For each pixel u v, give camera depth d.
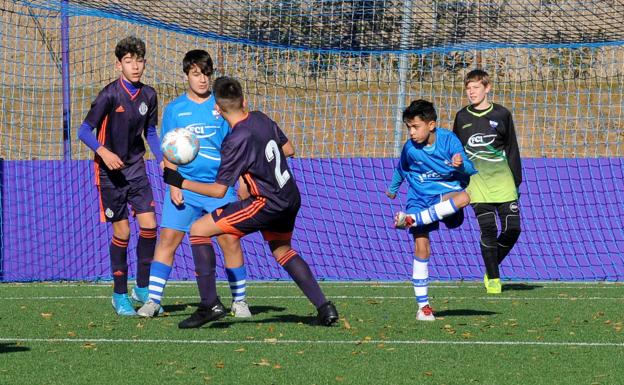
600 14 38.66
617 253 37.75
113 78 48.28
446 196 23.94
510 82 47.50
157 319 24.31
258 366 17.64
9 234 38.59
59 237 38.78
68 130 39.03
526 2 39.12
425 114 23.31
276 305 28.00
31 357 18.62
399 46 40.25
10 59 46.66
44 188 38.94
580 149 52.62
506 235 31.70
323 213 38.81
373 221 38.69
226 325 22.95
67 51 38.72
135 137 25.78
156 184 39.25
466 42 39.88
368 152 47.50
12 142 50.16
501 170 31.14
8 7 43.56
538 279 37.62
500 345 19.95
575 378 16.61
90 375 16.89
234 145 21.09
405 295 31.19
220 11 39.47
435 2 39.66
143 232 26.69
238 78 45.72
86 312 26.28
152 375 16.89
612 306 27.36
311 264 38.38
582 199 38.28
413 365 17.75
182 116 24.23
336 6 39.88
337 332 21.73
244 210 21.80
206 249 22.22
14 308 27.44
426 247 24.00
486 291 32.44
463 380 16.44
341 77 45.31
